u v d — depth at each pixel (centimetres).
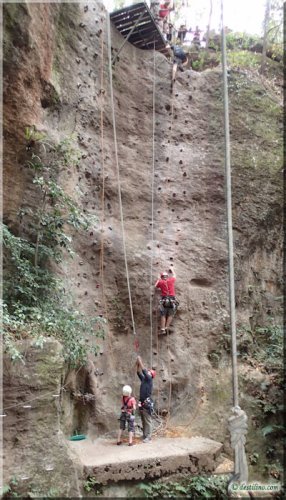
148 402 719
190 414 789
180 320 855
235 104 1017
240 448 607
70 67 819
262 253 956
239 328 875
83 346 659
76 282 761
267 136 1009
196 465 649
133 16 913
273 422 782
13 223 671
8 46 631
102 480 574
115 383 773
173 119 982
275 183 975
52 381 558
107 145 873
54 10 759
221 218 934
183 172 950
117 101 912
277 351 872
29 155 700
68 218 698
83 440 693
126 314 823
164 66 1005
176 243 901
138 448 668
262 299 934
